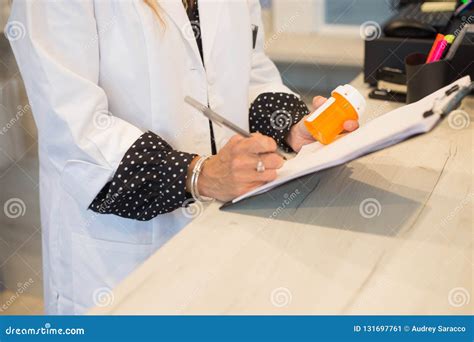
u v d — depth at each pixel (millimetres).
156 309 667
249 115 1134
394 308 652
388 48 1335
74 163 914
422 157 998
